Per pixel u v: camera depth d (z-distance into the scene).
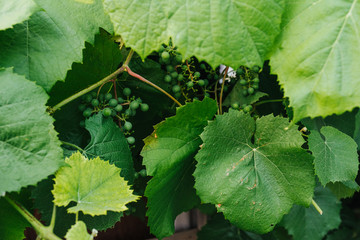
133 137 0.54
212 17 0.39
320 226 0.69
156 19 0.39
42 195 0.45
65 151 0.47
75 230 0.37
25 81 0.39
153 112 0.57
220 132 0.49
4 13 0.39
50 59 0.43
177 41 0.39
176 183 0.52
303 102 0.39
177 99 0.57
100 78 0.51
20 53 0.42
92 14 0.45
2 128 0.38
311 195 0.49
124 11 0.39
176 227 0.74
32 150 0.38
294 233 0.68
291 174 0.49
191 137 0.50
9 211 0.44
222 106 0.59
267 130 0.50
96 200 0.41
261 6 0.39
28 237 0.54
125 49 0.54
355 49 0.39
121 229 0.65
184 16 0.39
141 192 0.56
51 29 0.43
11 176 0.37
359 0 0.40
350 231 0.98
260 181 0.50
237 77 0.58
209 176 0.48
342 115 0.55
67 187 0.40
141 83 0.55
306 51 0.39
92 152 0.48
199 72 0.58
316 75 0.39
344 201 1.00
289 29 0.40
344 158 0.50
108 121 0.50
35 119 0.38
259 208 0.49
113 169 0.43
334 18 0.39
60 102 0.47
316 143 0.49
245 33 0.39
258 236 0.71
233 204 0.49
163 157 0.48
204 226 0.72
